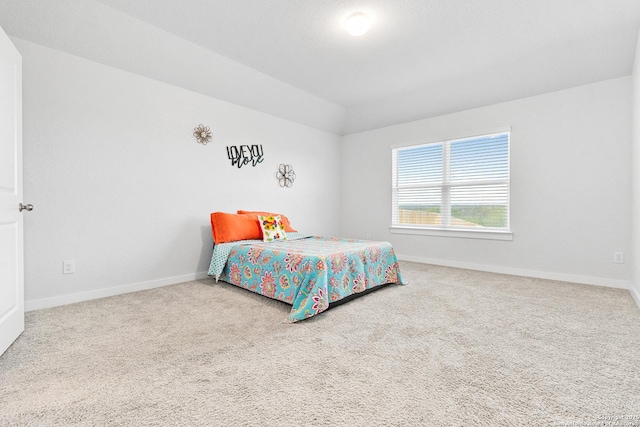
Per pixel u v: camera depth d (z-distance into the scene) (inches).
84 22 97.6
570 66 123.8
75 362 63.6
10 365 62.2
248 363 63.6
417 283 131.0
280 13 97.1
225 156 149.9
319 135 201.2
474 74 140.7
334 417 46.9
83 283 107.3
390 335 77.9
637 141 105.6
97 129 110.1
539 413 47.6
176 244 132.7
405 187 187.5
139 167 121.0
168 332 79.5
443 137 169.8
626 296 111.0
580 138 130.6
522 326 83.2
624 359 64.7
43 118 98.7
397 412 47.9
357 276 109.6
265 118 168.6
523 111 144.3
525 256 145.2
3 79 69.0
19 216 75.8
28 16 90.9
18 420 45.9
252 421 46.1
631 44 108.3
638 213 104.4
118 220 115.6
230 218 138.4
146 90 122.6
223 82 139.0
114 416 47.1
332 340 75.0
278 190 175.6
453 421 45.8
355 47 117.9
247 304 103.3
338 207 216.1
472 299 108.1
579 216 131.6
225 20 101.3
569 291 117.9
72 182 104.7
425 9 94.1
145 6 94.4
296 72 140.0
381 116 187.6
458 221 167.0
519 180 146.1
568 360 64.4
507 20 99.8
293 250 111.3
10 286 71.1
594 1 90.4
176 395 52.5
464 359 65.2
